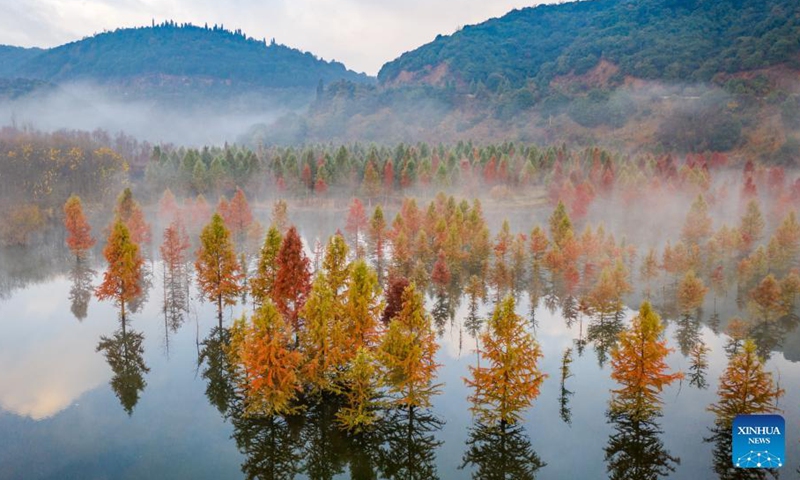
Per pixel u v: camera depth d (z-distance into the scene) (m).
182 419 43.69
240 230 109.75
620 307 68.56
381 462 40.06
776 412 45.38
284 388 41.34
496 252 85.44
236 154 174.88
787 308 69.56
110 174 153.25
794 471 37.72
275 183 160.38
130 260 60.19
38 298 74.12
